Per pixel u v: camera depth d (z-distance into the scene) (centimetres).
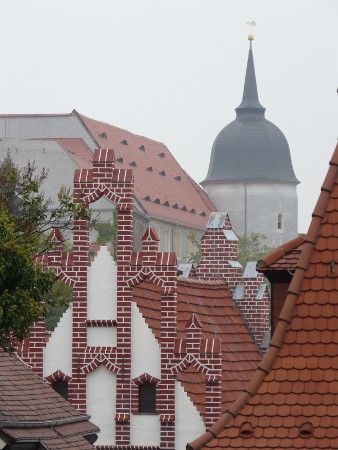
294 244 7794
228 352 11631
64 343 10231
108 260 10219
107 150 10194
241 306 12275
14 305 7962
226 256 12569
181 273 12481
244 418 5581
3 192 10819
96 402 10169
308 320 5669
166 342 10119
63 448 8575
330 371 5600
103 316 10206
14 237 8256
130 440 10119
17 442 8200
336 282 5694
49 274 8331
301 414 5553
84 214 9450
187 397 10106
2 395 8744
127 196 10156
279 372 5628
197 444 5531
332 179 5828
